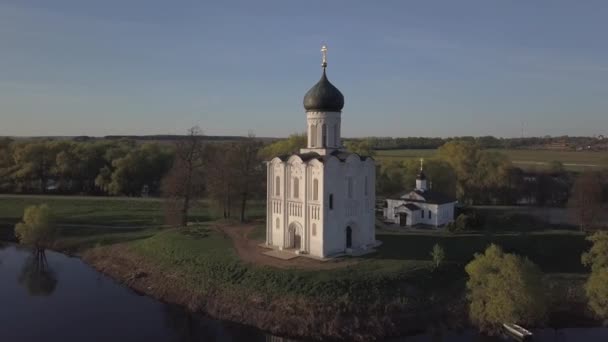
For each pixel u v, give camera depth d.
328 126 67.25
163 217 102.75
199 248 71.12
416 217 89.19
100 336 50.12
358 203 67.62
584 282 59.91
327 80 67.00
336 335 49.09
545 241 72.56
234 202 94.75
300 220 66.31
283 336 49.91
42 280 69.31
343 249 66.12
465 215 84.44
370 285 55.06
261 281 57.50
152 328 52.34
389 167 121.94
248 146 101.44
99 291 64.56
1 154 141.25
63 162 136.88
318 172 63.25
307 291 54.31
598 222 92.56
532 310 48.81
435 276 58.75
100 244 84.25
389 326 50.34
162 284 63.78
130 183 135.75
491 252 51.56
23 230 80.50
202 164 97.12
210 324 53.38
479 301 50.94
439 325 51.41
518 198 127.19
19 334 50.59
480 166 122.69
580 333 49.91
